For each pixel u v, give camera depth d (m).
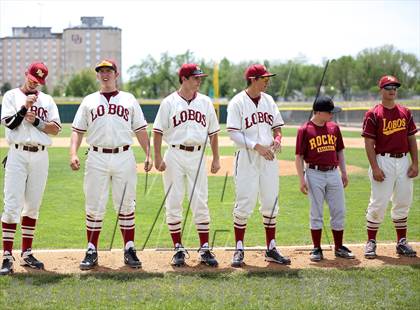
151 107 46.25
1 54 123.00
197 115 6.11
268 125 6.27
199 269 5.96
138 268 5.95
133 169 6.06
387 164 6.37
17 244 7.39
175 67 83.56
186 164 6.12
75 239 7.79
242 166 6.16
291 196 11.40
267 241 6.32
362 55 59.97
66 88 87.81
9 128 5.78
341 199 6.42
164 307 4.81
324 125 6.40
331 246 7.09
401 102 45.91
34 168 5.89
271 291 5.25
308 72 56.56
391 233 8.16
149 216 9.48
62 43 122.94
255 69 6.17
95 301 4.94
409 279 5.59
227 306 4.86
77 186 12.69
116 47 122.44
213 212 9.83
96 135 5.90
